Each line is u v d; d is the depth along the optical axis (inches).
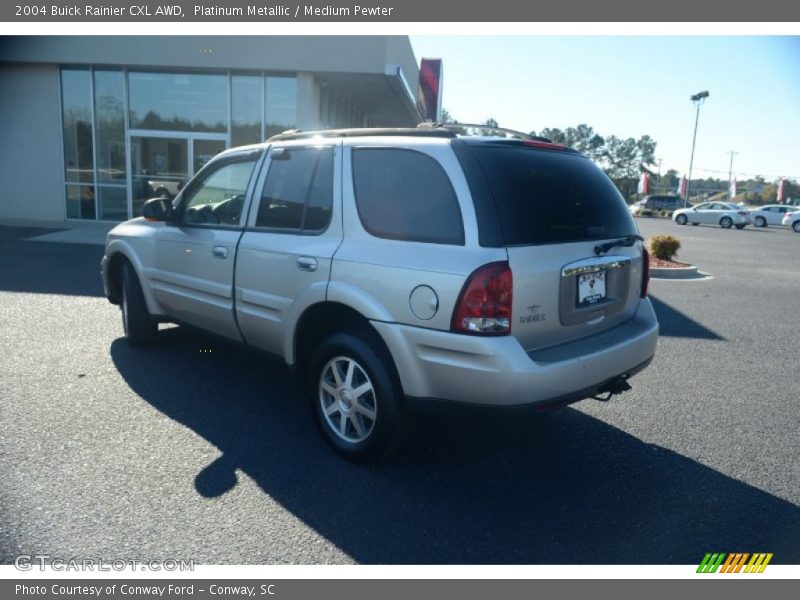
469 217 126.4
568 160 150.3
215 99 617.6
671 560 115.3
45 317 271.0
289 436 161.8
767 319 329.1
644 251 162.2
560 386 126.7
